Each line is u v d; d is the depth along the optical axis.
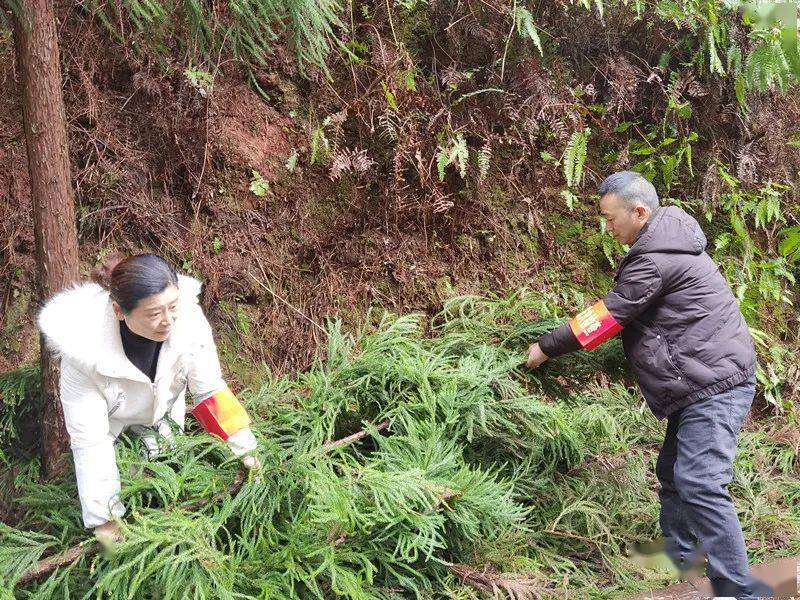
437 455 2.50
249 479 2.18
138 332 1.86
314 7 2.62
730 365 2.56
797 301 4.79
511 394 2.82
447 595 2.41
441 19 4.04
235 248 3.60
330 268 3.78
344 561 2.31
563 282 4.31
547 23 4.27
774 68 4.18
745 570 2.51
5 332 3.13
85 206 3.32
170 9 2.74
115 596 1.88
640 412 3.84
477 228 4.14
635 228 2.67
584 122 4.36
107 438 1.98
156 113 3.50
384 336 3.06
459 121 4.06
